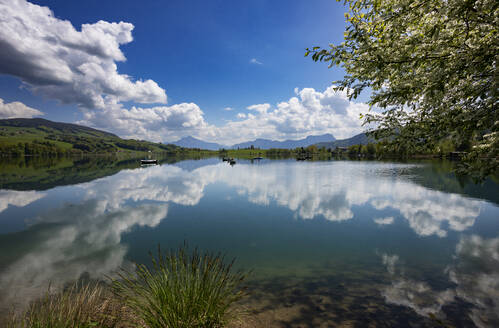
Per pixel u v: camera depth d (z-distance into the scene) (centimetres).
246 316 569
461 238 1270
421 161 8312
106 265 998
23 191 2983
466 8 373
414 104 547
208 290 451
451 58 425
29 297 726
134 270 938
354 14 548
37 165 8044
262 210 1998
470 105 486
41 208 2116
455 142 493
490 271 880
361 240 1276
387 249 1141
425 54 439
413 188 2923
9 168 6569
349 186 3206
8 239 1357
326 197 2500
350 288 758
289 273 893
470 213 1770
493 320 580
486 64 388
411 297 698
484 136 449
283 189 3078
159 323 405
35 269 960
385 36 480
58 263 1020
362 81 529
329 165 7781
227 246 1220
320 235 1372
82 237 1380
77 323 396
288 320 571
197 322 414
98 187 3334
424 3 423
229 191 3005
